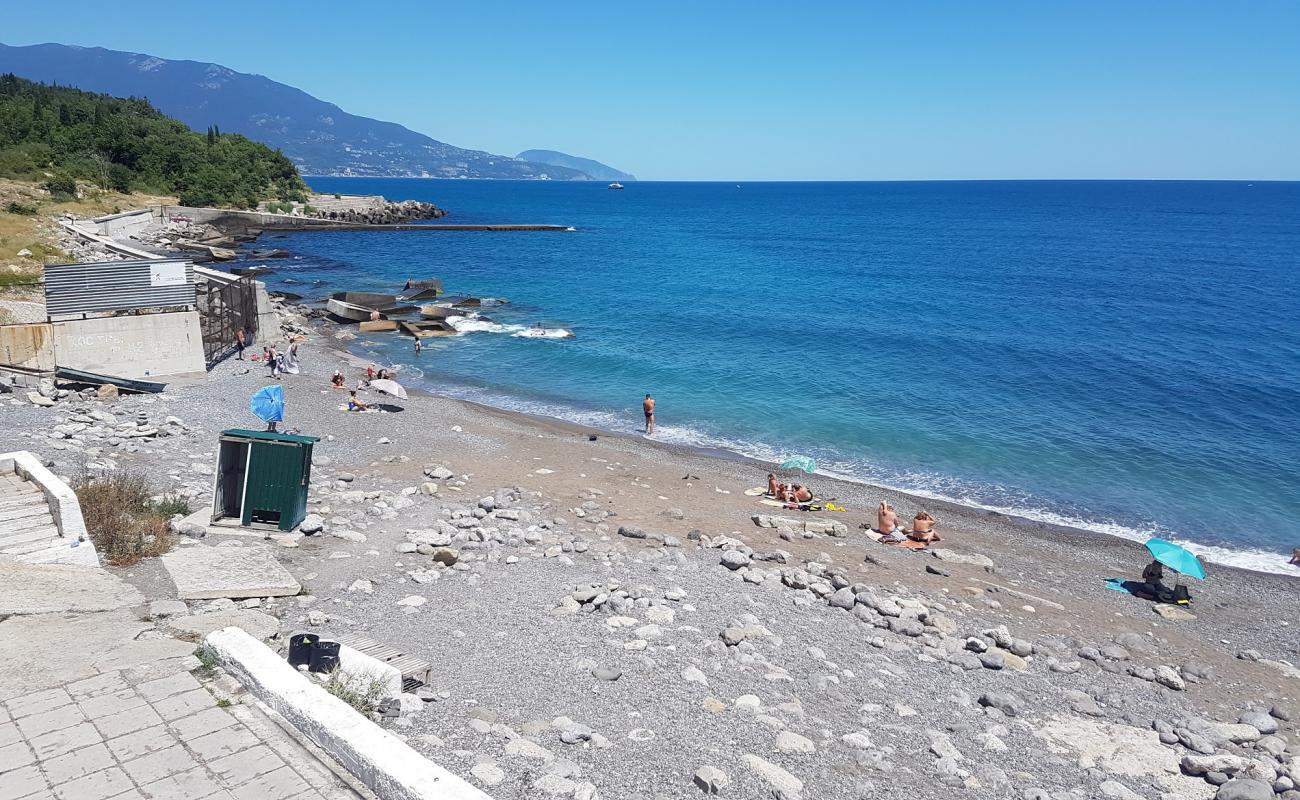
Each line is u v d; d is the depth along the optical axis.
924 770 11.27
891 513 23.62
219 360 37.78
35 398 27.39
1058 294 70.44
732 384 41.62
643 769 10.33
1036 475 29.86
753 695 12.82
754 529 23.30
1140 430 34.47
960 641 16.36
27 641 10.53
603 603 16.05
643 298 67.56
